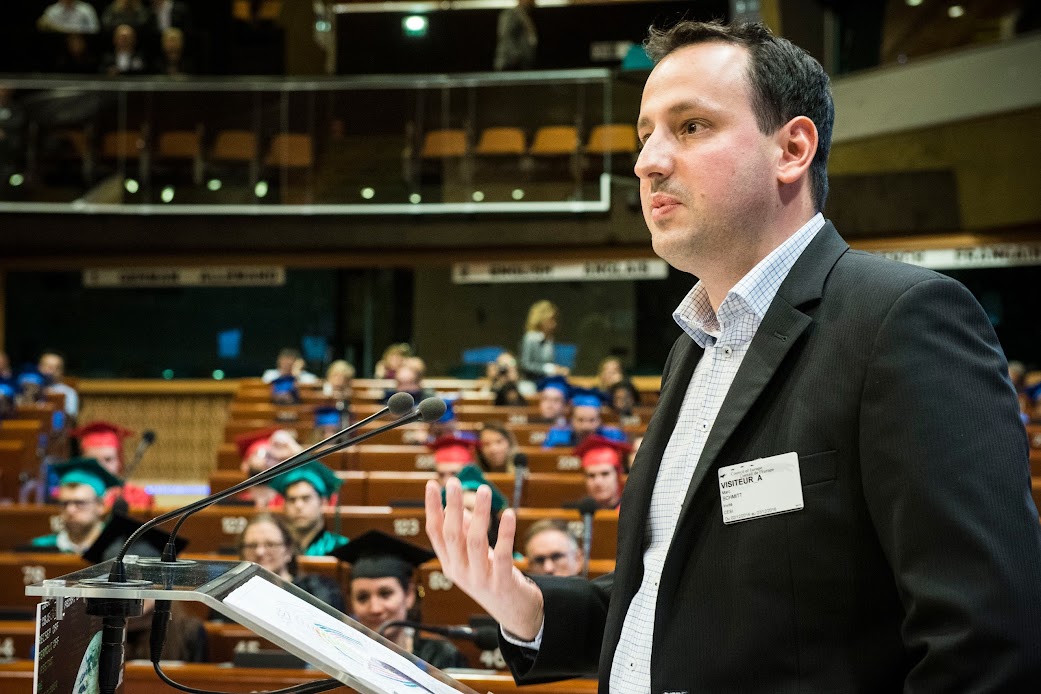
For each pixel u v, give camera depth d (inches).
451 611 208.8
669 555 50.0
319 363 550.3
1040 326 473.7
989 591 41.2
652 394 521.3
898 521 43.8
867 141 471.2
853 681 45.2
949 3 448.5
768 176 52.7
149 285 550.3
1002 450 44.1
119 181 477.4
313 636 47.8
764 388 49.9
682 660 48.4
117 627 53.1
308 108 481.7
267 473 57.5
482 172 479.5
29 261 547.2
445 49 577.9
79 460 251.8
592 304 538.0
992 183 437.7
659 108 53.9
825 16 483.5
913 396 45.1
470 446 289.9
